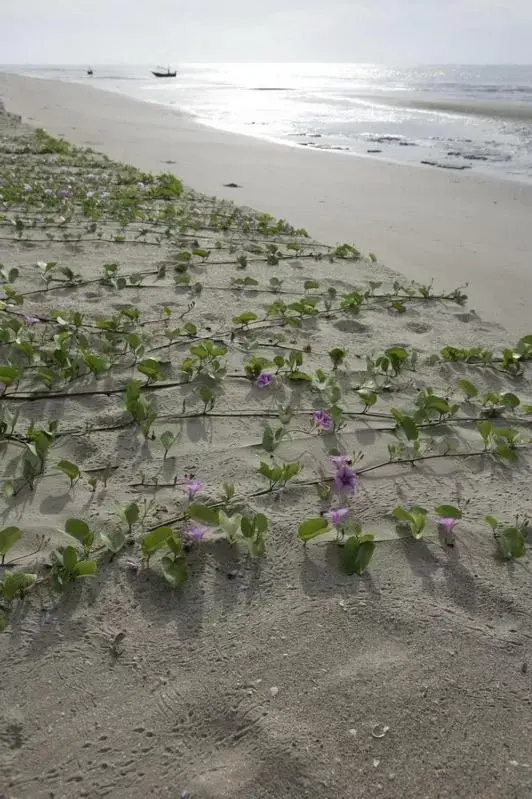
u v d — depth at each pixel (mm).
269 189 9234
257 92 35375
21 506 2408
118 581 2105
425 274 5711
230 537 2246
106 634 1918
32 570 2109
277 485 2627
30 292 4574
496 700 1794
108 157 11359
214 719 1699
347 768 1599
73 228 6371
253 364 3486
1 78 37125
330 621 2012
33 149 11062
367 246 6562
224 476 2668
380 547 2340
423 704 1766
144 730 1663
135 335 3594
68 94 27234
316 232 7051
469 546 2373
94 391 3242
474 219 7734
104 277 4934
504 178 10430
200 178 9852
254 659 1866
